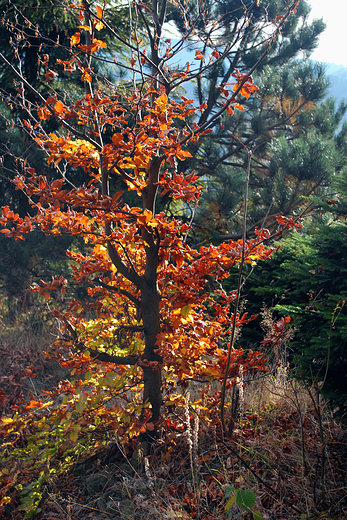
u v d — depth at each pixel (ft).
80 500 8.47
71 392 9.09
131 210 8.13
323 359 9.32
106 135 23.32
